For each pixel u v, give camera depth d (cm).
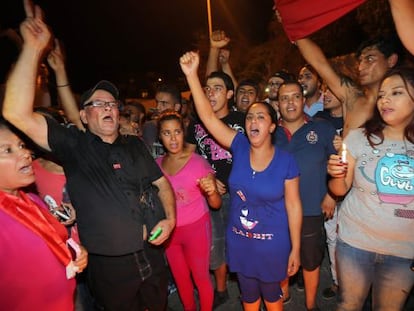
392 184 239
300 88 349
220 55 517
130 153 279
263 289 306
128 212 266
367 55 333
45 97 415
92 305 341
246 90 442
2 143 199
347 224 265
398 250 244
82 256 231
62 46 341
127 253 267
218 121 321
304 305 390
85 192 261
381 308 261
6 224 192
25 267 194
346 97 362
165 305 309
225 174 380
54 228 225
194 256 342
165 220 288
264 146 288
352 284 266
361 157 251
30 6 230
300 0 345
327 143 347
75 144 263
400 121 234
